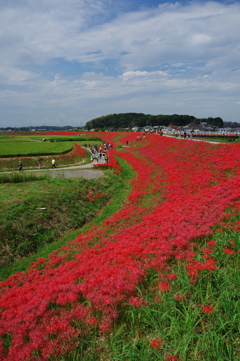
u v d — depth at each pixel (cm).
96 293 653
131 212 1892
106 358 546
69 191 2325
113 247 1080
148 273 791
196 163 3103
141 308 624
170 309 605
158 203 2052
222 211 1115
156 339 557
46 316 623
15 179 2766
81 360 538
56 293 705
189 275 700
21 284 1002
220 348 485
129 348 523
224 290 613
